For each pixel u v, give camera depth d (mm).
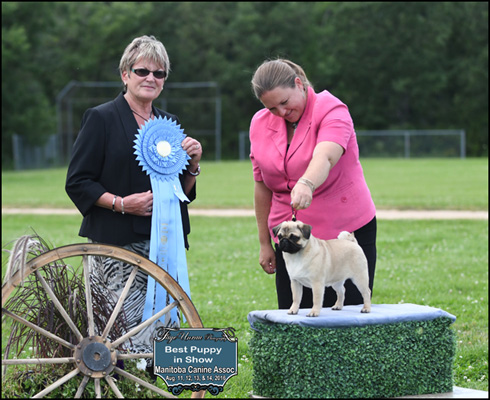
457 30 50688
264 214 4820
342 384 3711
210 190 24703
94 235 4363
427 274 9812
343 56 51688
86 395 3961
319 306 3791
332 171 4359
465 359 5770
